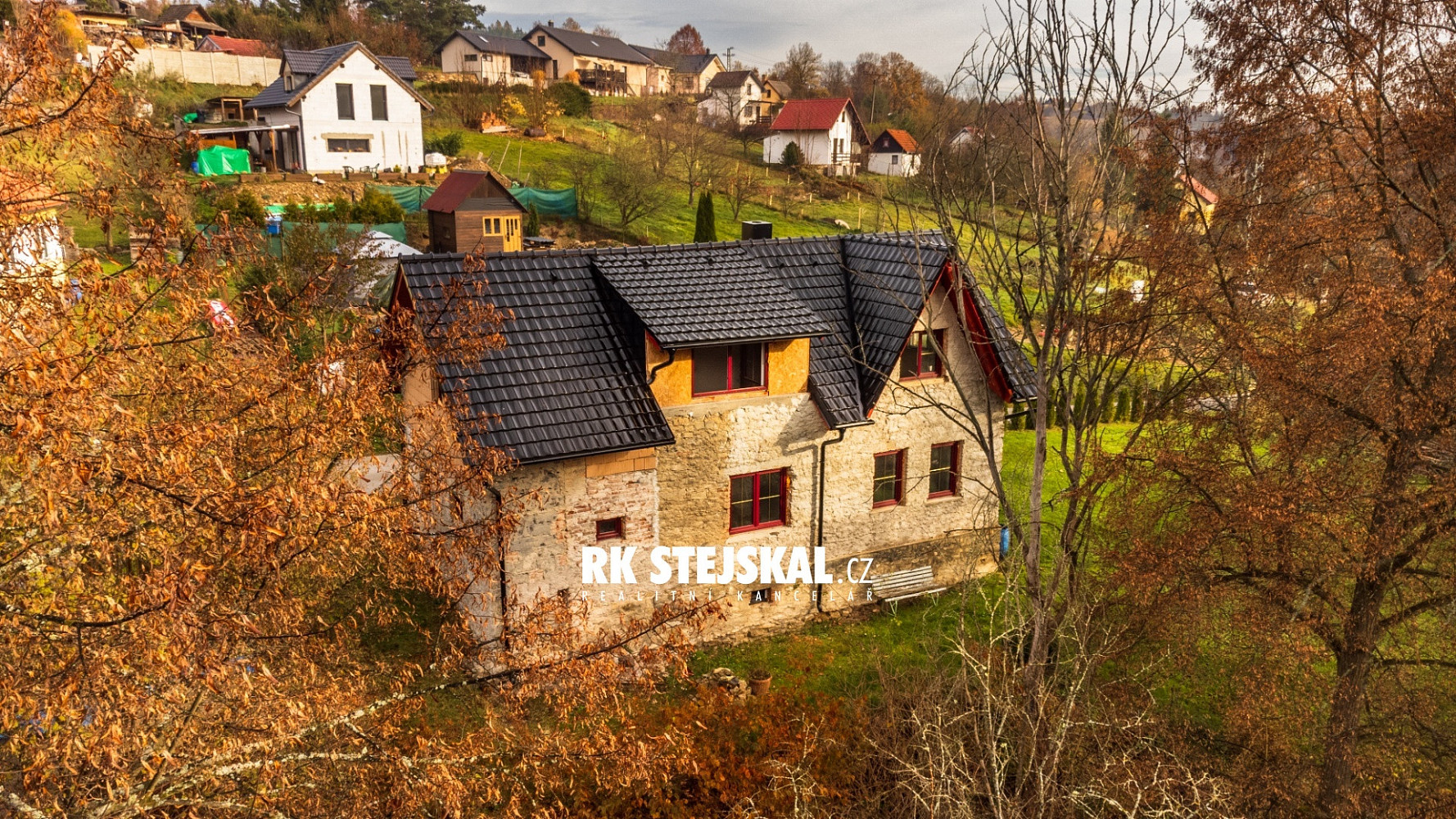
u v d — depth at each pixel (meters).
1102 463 14.92
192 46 88.69
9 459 7.91
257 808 8.84
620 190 50.78
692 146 62.88
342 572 12.42
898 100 95.56
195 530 8.16
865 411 19.02
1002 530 21.83
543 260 17.83
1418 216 14.53
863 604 20.34
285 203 43.66
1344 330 13.41
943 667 16.83
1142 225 14.74
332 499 9.20
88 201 8.64
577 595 16.72
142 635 7.80
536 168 60.16
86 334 8.00
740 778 12.83
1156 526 15.81
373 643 16.06
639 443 16.22
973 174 14.02
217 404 9.70
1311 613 14.09
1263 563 14.68
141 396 9.41
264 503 7.84
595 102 86.44
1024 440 31.59
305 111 51.72
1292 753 15.18
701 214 45.84
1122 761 12.82
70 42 9.68
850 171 74.12
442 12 119.62
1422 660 14.23
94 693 7.81
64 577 8.52
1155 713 15.20
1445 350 13.93
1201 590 14.55
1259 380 14.38
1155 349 15.70
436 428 12.44
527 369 16.34
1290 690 14.73
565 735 12.02
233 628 8.69
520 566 15.90
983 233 15.97
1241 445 14.96
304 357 15.66
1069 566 14.53
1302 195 14.77
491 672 15.75
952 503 20.97
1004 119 13.50
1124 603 16.36
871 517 20.00
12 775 8.44
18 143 8.19
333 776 10.37
